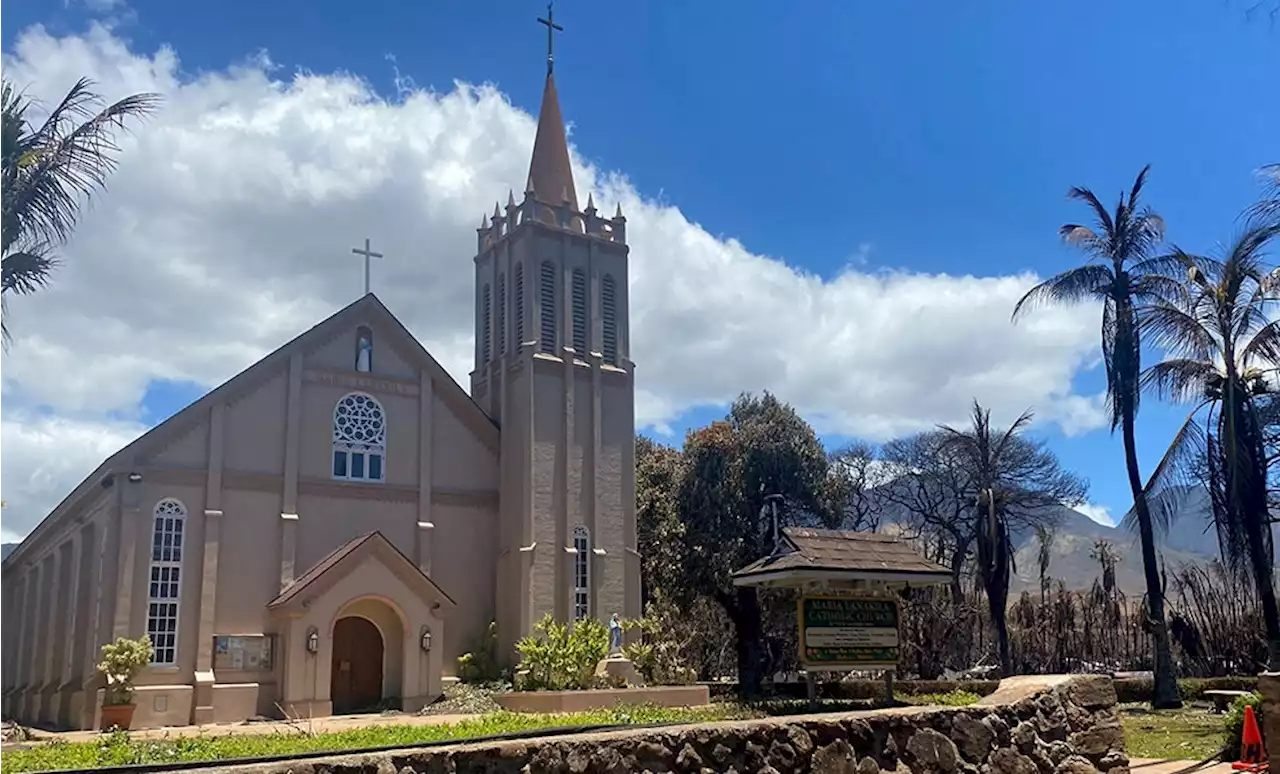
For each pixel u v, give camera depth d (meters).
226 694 31.08
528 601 36.06
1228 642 43.12
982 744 10.64
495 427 39.06
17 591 47.12
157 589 31.42
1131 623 48.59
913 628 46.69
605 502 38.69
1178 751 18.64
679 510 46.78
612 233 42.09
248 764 6.88
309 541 34.41
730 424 48.31
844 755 9.48
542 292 39.41
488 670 36.16
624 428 39.97
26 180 19.86
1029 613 51.03
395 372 37.41
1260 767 15.48
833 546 20.06
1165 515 27.14
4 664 46.78
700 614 51.47
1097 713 12.05
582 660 32.75
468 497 37.97
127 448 31.59
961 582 52.00
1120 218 30.98
